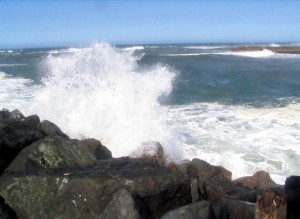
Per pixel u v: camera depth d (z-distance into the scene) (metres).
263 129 11.05
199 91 18.73
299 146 9.48
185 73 26.92
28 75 24.20
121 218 4.78
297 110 13.73
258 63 36.94
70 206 5.23
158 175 5.53
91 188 5.28
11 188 5.39
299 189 3.98
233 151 9.18
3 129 6.36
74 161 6.36
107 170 5.75
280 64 35.56
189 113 13.35
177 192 5.56
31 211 5.29
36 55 52.81
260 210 4.02
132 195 4.95
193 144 9.65
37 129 7.18
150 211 5.36
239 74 26.39
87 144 7.49
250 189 6.35
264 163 8.52
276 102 15.66
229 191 5.81
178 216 4.80
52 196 5.34
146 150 7.34
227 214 4.98
